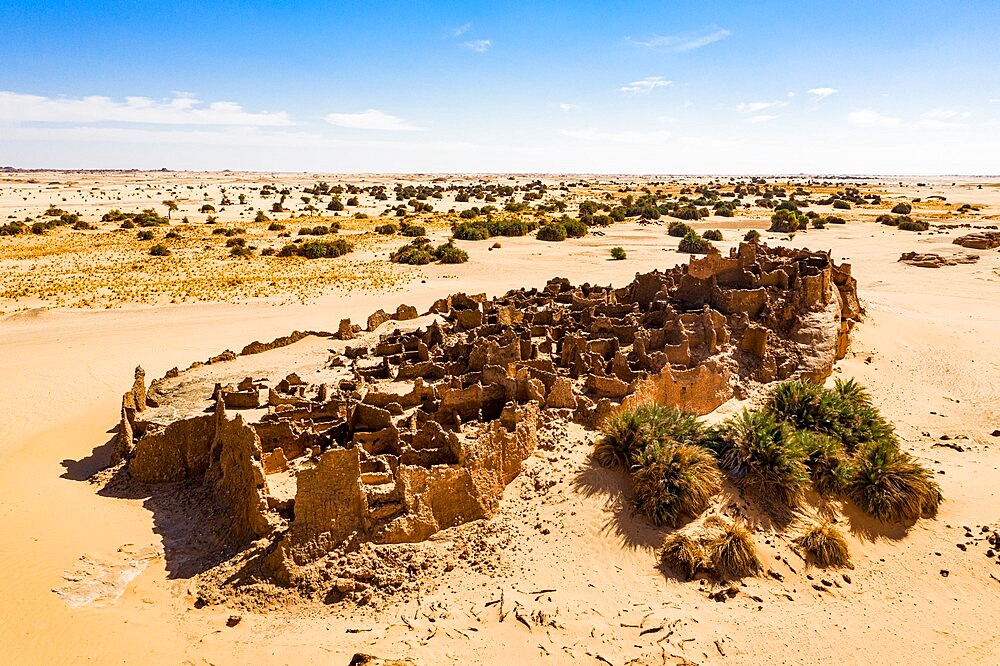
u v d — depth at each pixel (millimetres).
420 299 81188
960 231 136250
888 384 49156
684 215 168875
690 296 51000
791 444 32406
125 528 29047
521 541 27625
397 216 182000
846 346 51844
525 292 61938
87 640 22016
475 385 35000
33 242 127875
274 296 83562
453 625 23156
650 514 29406
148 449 32688
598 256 113000
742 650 23188
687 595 25953
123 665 21062
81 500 31406
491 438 29500
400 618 23547
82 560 26375
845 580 28141
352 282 92188
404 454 29594
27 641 21703
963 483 35938
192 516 29859
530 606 24125
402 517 26406
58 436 39969
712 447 33531
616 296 55531
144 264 105562
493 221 147875
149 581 25547
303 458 31156
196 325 69188
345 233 144125
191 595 24688
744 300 46969
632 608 24734
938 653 24203
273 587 24625
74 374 52562
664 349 40781
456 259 107750
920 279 92312
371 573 25094
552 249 121750
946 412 45344
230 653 21766
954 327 64375
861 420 37688
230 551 26797
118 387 49594
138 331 66625
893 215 173375
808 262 55531
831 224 157000
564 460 31875
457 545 26891
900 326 61250
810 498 32250
